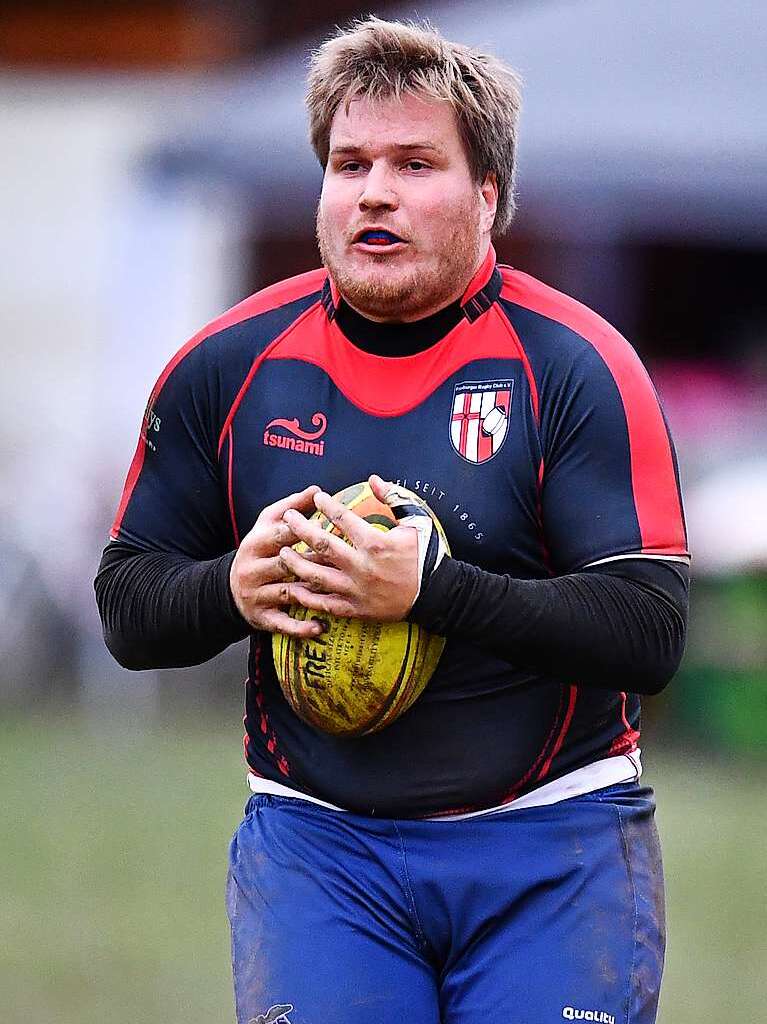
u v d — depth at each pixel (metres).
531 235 43.53
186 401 11.30
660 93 35.34
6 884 23.39
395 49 10.57
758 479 34.09
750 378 40.03
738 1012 18.48
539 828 10.73
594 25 37.06
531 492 10.64
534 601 10.05
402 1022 10.52
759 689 33.09
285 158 35.50
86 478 41.22
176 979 19.62
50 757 32.50
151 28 51.47
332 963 10.52
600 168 34.88
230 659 39.69
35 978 19.52
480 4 39.09
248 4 52.06
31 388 46.06
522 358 10.70
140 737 34.88
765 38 36.34
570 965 10.42
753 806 28.59
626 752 11.30
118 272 39.09
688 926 21.72
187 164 36.16
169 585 10.82
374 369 10.91
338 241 10.64
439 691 10.67
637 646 10.23
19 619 39.25
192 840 25.97
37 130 46.38
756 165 34.75
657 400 10.79
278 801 11.24
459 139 10.63
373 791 10.75
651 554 10.38
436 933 10.78
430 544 9.98
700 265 43.59
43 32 51.12
